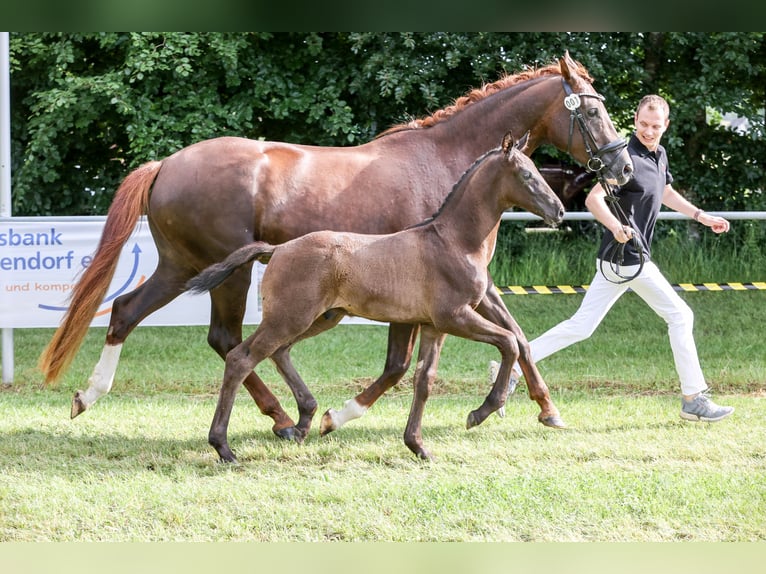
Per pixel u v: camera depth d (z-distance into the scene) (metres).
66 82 13.70
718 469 6.88
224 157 7.58
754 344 12.12
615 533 5.66
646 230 8.16
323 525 5.82
